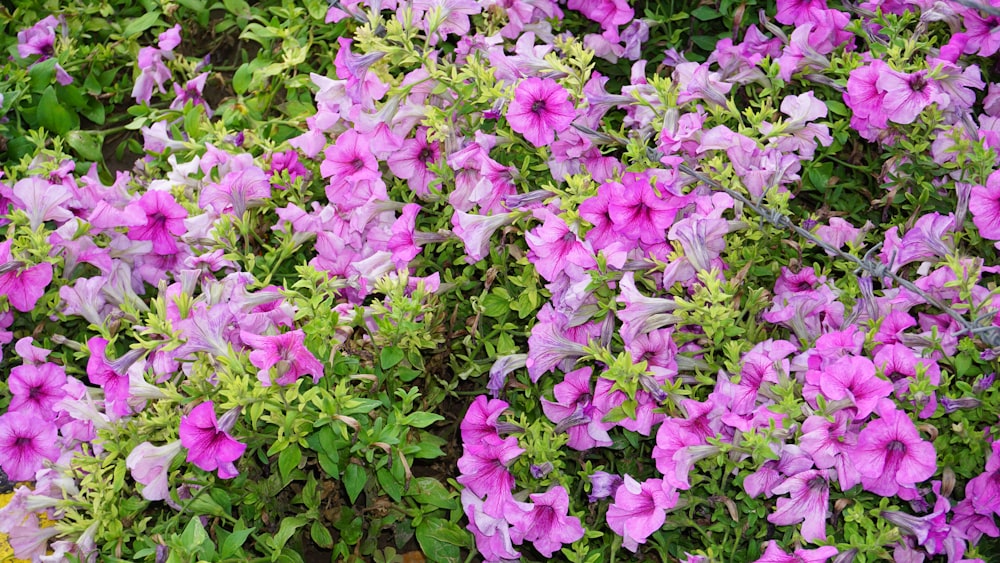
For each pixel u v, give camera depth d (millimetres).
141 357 2453
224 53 4066
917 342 2363
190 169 3037
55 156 3170
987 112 2930
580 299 2371
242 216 2861
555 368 2676
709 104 2736
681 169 2494
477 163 2699
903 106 2629
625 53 3396
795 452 2188
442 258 2826
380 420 2396
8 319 2857
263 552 2557
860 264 2371
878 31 3066
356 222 2822
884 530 2186
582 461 2670
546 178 2764
